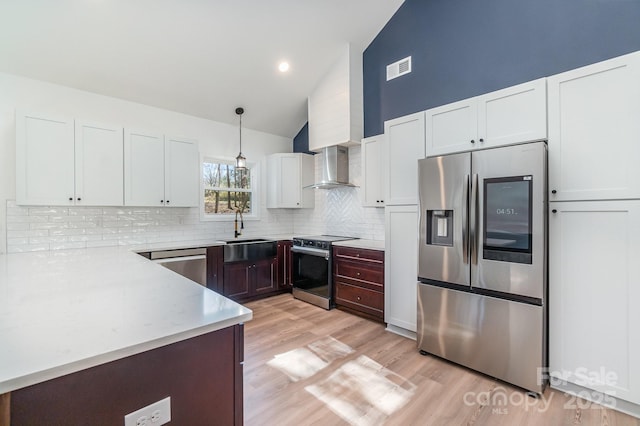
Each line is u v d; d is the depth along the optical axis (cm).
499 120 228
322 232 479
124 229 362
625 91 181
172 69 339
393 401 196
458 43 310
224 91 392
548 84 207
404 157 292
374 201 360
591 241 192
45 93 312
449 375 227
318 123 424
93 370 80
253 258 414
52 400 75
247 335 299
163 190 355
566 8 246
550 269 206
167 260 338
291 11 312
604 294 188
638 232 177
